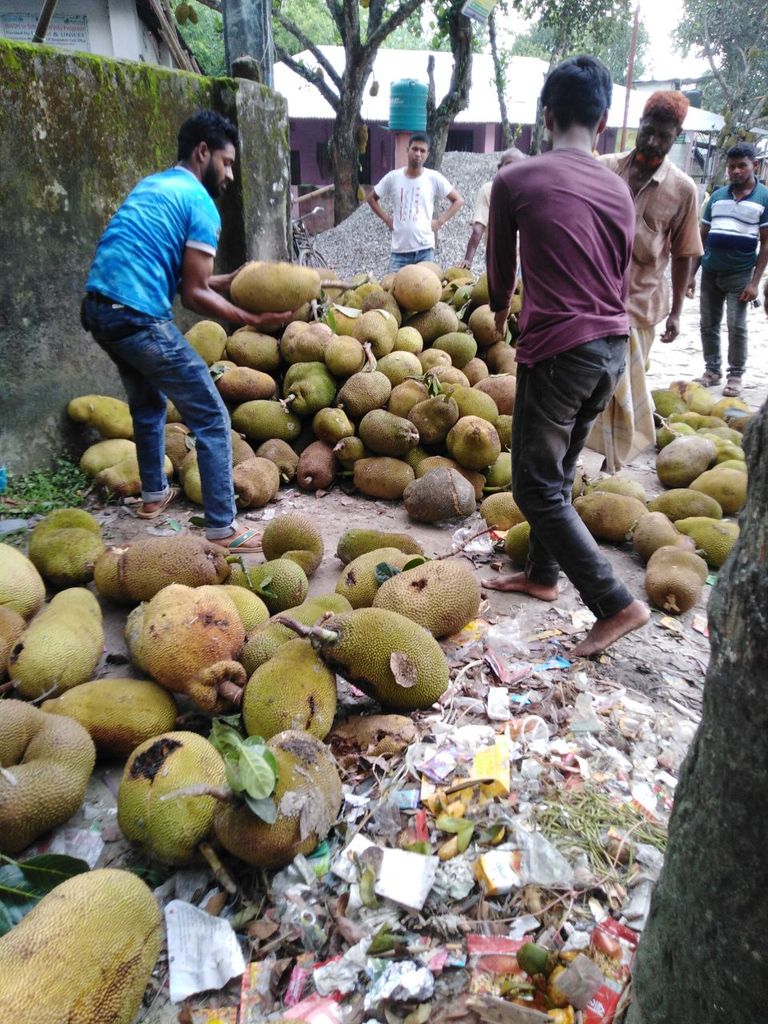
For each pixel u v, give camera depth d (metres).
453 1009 1.52
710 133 27.28
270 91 5.58
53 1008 1.33
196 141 3.39
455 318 5.42
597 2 16.41
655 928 1.22
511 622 3.01
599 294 2.52
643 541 3.62
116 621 3.07
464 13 9.90
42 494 4.20
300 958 1.66
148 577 2.81
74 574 3.18
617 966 1.55
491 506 3.94
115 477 4.21
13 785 1.84
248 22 6.21
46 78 3.99
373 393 4.50
